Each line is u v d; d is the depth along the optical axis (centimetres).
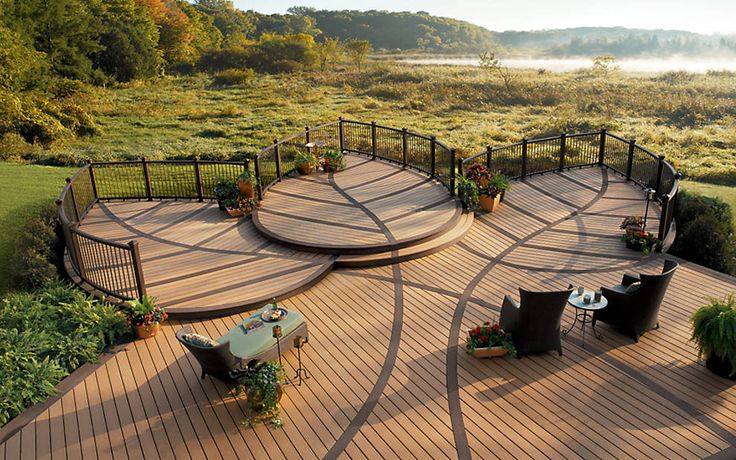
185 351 759
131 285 930
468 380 687
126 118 3136
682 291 900
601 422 609
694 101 3431
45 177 1728
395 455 569
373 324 823
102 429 616
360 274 988
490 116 3328
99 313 816
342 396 663
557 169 1551
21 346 738
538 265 1005
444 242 1080
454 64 7988
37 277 1009
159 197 1373
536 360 724
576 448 571
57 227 1183
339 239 1072
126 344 778
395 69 5306
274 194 1345
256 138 2677
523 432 596
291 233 1109
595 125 2858
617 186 1410
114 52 4497
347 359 738
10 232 1254
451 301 886
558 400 646
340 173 1499
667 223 1097
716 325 661
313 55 5919
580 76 5225
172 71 5678
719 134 2738
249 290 912
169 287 924
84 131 2695
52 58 3838
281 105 3622
